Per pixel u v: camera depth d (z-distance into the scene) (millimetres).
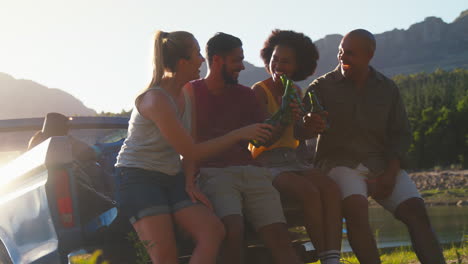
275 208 3545
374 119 4105
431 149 93438
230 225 3332
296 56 4191
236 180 3537
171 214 3203
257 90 4184
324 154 4195
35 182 3346
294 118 3791
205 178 3566
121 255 3270
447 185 76500
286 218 3840
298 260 3508
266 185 3576
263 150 4016
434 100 114750
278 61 4188
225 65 3705
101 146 4887
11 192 3744
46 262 3242
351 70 4078
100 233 3238
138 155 3189
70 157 3238
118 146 4926
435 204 66625
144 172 3158
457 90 129125
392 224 30156
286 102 3760
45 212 3211
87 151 3863
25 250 3518
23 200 3463
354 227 3871
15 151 5395
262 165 3816
